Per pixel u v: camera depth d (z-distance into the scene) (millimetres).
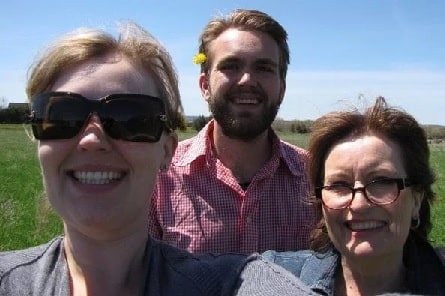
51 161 543
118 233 542
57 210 557
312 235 936
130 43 563
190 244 1182
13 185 5445
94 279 548
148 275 539
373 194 808
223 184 1196
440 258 831
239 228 1188
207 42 1261
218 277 535
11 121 15398
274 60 1226
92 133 527
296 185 1218
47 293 524
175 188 1213
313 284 883
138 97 541
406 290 827
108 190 537
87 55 549
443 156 8992
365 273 836
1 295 519
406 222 819
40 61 558
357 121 834
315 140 871
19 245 2822
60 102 533
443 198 3969
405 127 820
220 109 1199
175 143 610
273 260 952
